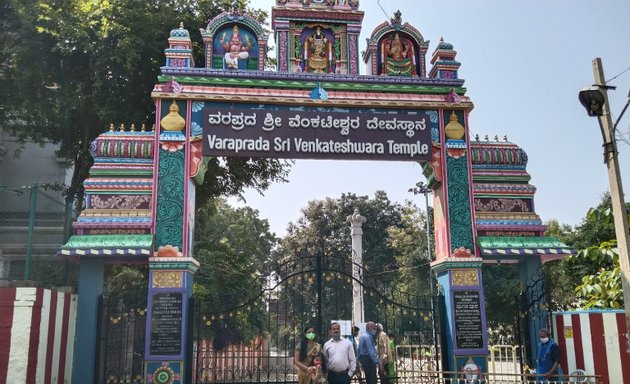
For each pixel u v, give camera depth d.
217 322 15.99
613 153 7.78
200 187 17.58
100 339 9.75
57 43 14.00
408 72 11.94
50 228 12.77
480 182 11.30
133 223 10.06
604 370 9.80
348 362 9.35
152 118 15.65
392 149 11.06
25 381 8.04
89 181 10.28
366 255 41.50
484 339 10.38
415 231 36.75
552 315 10.59
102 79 14.56
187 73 10.84
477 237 10.82
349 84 11.25
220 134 10.66
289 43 11.64
